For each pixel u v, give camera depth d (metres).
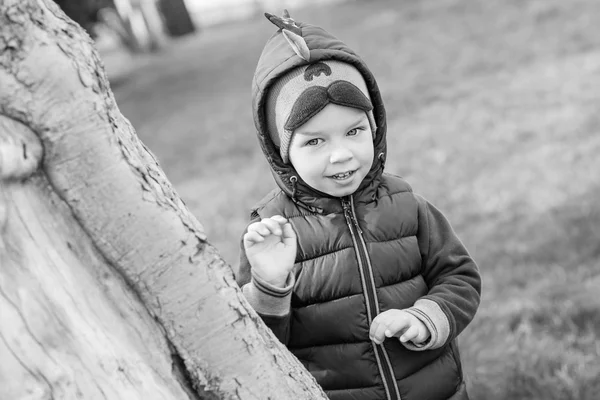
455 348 2.23
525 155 6.34
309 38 2.09
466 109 8.24
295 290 2.10
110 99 1.41
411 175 6.47
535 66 9.37
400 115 8.67
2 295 1.19
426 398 2.11
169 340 1.44
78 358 1.24
